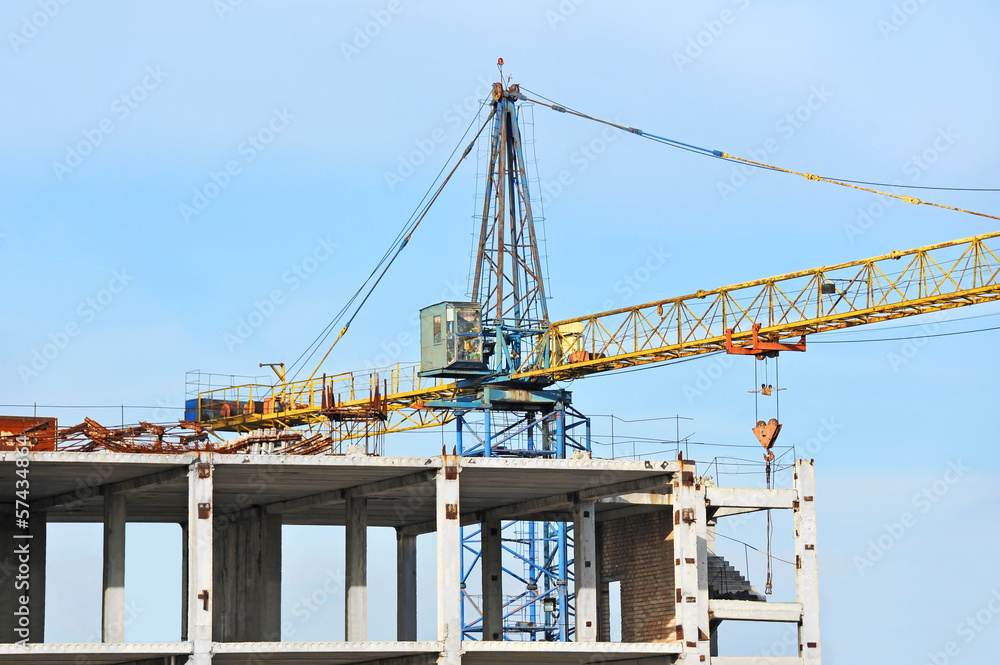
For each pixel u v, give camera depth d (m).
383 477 65.94
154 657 60.69
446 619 63.03
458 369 111.69
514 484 68.50
